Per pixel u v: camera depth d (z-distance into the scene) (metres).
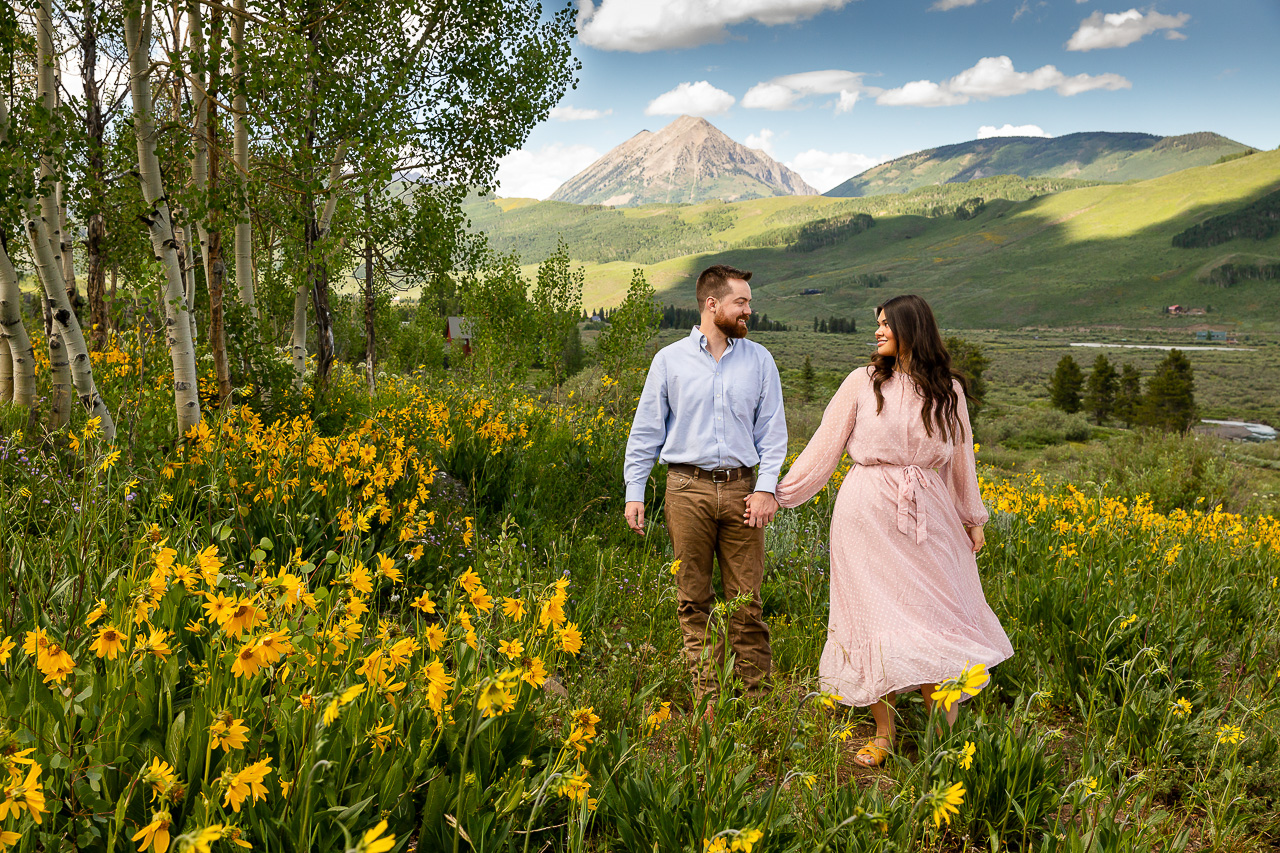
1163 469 14.19
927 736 2.40
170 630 2.00
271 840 1.54
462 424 6.50
